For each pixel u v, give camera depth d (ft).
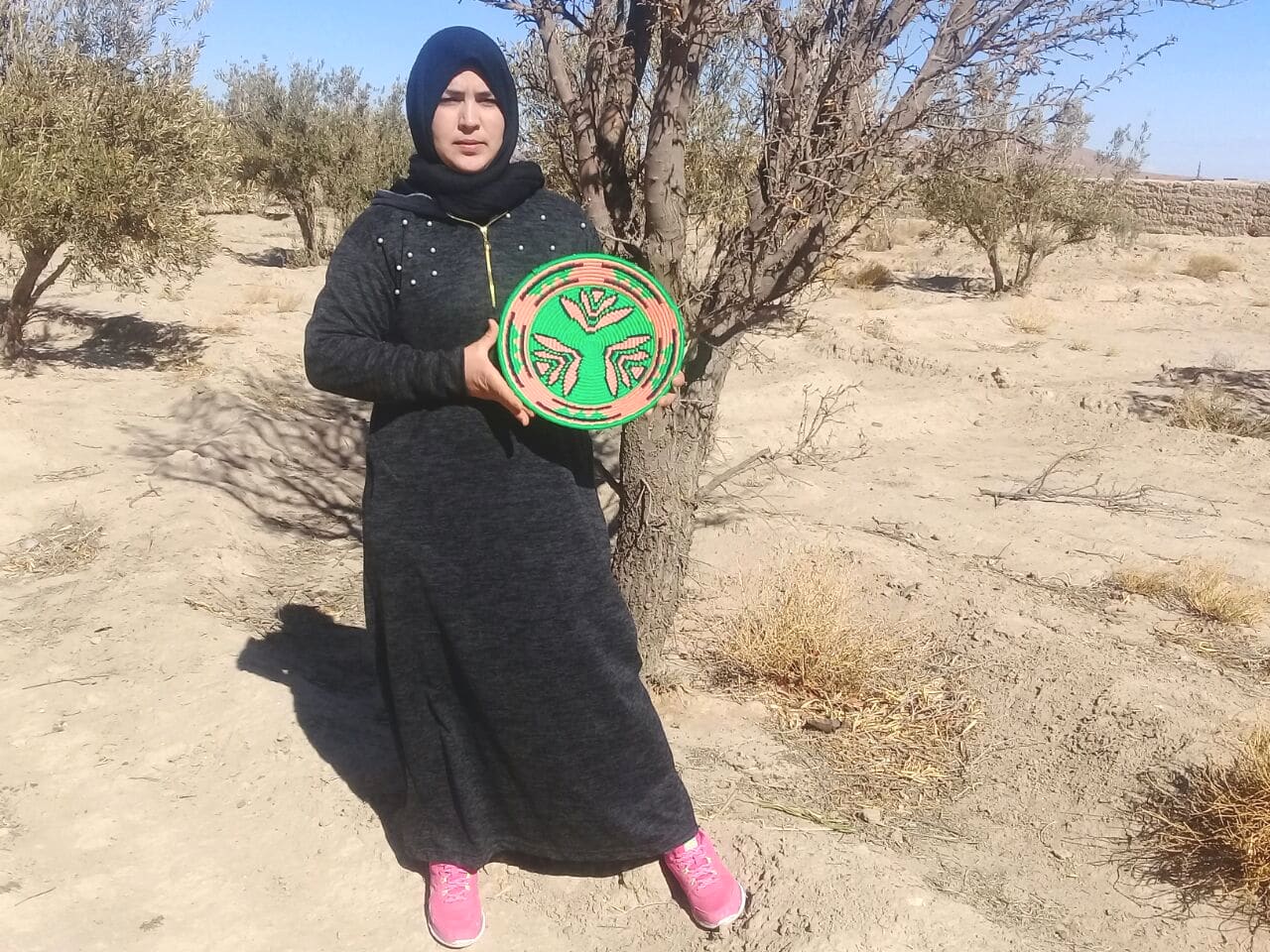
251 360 31.12
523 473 7.68
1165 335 46.09
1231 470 26.21
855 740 12.65
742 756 11.83
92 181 26.48
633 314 7.31
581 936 8.76
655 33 9.41
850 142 9.31
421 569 7.69
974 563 18.86
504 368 7.09
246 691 11.91
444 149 7.46
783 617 13.91
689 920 8.76
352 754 10.96
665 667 13.43
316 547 18.66
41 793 10.27
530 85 11.16
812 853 9.23
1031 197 52.85
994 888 10.08
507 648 7.74
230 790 10.41
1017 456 27.14
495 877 9.29
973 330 44.68
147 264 28.53
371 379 7.33
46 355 30.22
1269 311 52.75
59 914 8.71
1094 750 12.27
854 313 44.83
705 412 11.34
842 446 27.14
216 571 16.14
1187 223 92.02
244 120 56.85
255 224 75.72
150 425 24.79
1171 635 16.40
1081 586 18.47
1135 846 10.81
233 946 8.52
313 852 9.61
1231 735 12.05
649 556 12.01
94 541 17.19
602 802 8.14
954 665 14.49
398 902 9.04
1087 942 9.39
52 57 29.09
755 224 9.79
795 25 9.66
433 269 7.50
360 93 60.75
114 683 12.28
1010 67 9.04
